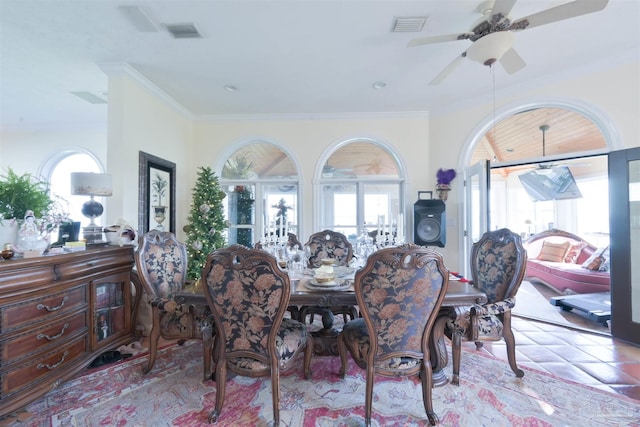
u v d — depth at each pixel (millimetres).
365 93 3783
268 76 3309
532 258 5570
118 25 2402
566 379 2092
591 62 3041
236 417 1715
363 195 4699
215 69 3145
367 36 2578
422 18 2342
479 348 2592
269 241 2764
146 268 2227
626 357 2412
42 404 1838
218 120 4602
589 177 6027
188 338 2172
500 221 7488
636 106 2838
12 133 5172
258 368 1651
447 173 4152
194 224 3883
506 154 4902
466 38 2199
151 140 3516
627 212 2719
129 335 2637
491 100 3797
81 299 2160
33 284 1778
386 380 2092
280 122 4594
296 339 1827
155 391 1977
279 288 1545
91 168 5238
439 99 3994
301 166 4590
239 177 4809
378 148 4715
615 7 2227
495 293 2260
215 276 1602
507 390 1963
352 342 1805
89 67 3086
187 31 2488
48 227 2131
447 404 1819
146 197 3367
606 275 3885
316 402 1852
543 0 2193
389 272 1521
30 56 2869
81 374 2186
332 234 3379
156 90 3562
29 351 1765
